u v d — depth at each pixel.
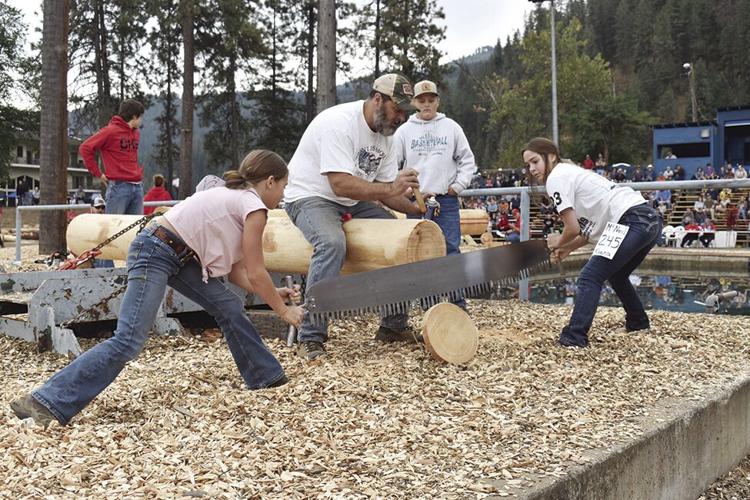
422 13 41.16
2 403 4.25
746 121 40.12
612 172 37.09
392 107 5.12
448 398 4.22
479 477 3.04
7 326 6.14
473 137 99.00
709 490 4.26
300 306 4.61
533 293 11.71
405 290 4.95
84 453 3.32
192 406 4.12
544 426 3.73
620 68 122.12
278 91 46.19
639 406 4.10
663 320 6.78
